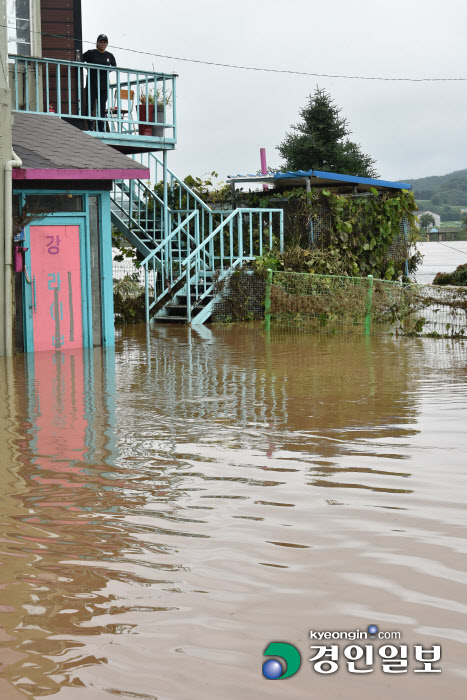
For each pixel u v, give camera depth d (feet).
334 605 16.22
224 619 15.74
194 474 25.73
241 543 19.65
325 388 41.52
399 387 41.57
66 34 86.84
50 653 14.60
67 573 18.10
